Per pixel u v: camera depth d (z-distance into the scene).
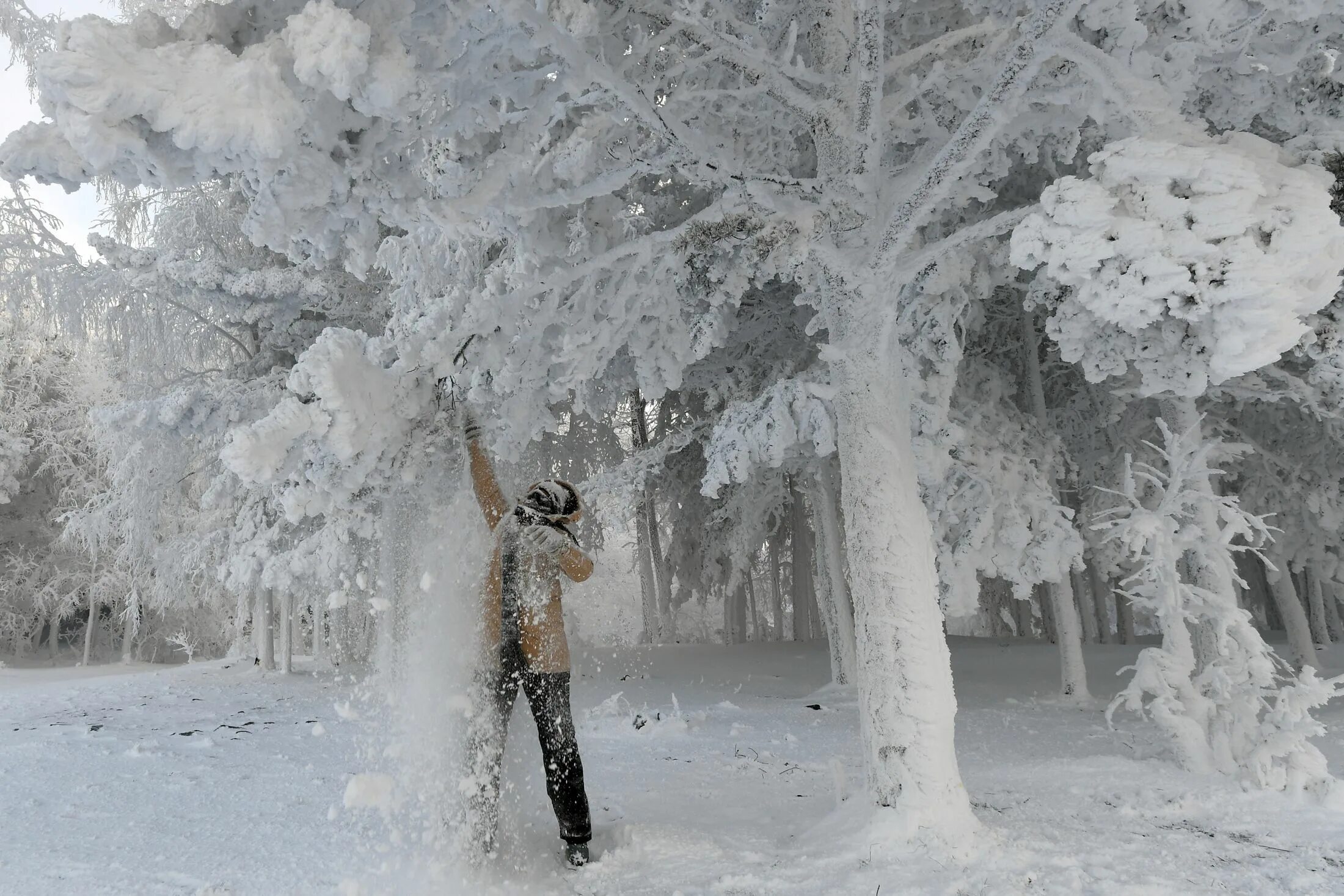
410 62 1.90
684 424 16.69
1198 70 3.00
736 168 3.25
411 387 2.98
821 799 3.75
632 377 4.69
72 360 29.17
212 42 1.80
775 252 3.55
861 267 3.32
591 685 12.00
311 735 6.24
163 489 15.22
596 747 5.66
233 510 15.74
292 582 13.55
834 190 3.33
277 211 2.06
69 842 2.93
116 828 3.15
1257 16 2.76
